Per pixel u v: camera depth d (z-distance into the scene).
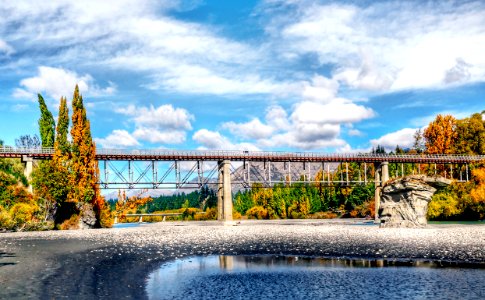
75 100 74.50
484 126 111.12
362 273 27.23
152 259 33.97
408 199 62.31
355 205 123.88
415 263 30.61
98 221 76.12
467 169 99.44
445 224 73.12
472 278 25.08
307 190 130.88
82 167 73.31
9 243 47.00
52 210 70.50
